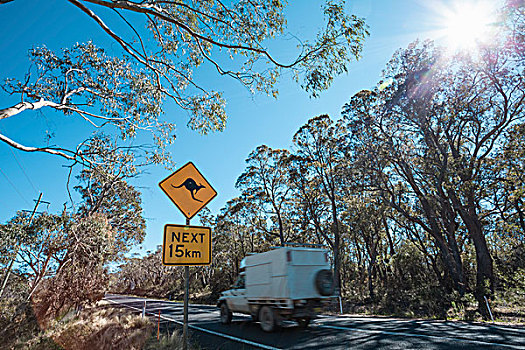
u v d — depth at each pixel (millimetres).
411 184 25141
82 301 14781
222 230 43969
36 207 13117
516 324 11453
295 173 32688
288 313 10008
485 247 20594
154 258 77125
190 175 5383
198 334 11008
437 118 22656
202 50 9891
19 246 12367
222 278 46031
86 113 9828
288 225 38750
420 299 19484
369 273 32844
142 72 11070
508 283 18906
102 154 10438
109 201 22750
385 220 34312
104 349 8695
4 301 12125
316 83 8820
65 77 9977
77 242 13648
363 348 7758
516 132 18844
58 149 8289
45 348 9391
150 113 11109
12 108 7422
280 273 10539
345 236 32594
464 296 17641
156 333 10945
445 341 8148
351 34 8141
